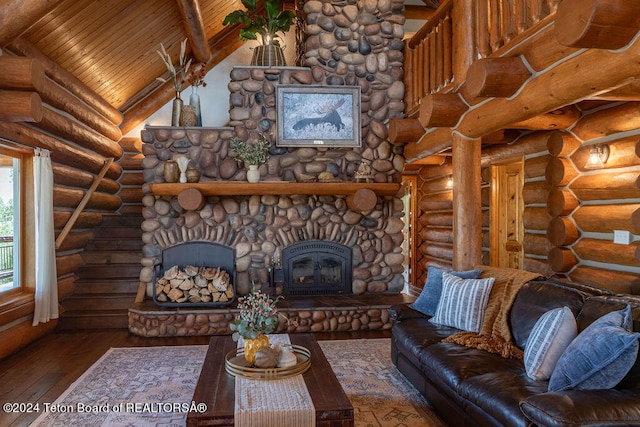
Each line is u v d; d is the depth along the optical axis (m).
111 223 7.02
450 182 7.08
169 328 5.23
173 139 5.81
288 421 2.29
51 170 4.88
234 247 5.86
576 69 2.91
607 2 2.29
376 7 6.09
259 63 6.40
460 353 3.11
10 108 3.49
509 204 6.18
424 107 4.63
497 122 3.94
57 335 5.29
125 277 6.18
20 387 3.71
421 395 3.54
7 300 4.43
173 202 5.80
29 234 4.88
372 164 6.09
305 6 6.02
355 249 6.09
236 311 5.29
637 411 1.95
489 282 3.64
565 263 4.59
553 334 2.57
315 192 5.67
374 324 5.50
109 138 7.02
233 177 5.84
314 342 3.48
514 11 3.54
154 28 5.94
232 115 5.88
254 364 2.91
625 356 2.09
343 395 2.49
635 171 3.97
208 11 6.83
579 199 4.60
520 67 3.42
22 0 3.39
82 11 4.62
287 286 5.95
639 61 2.46
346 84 6.05
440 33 5.07
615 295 2.79
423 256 8.36
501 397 2.38
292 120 5.89
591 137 4.46
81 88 5.78
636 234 3.91
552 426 1.92
